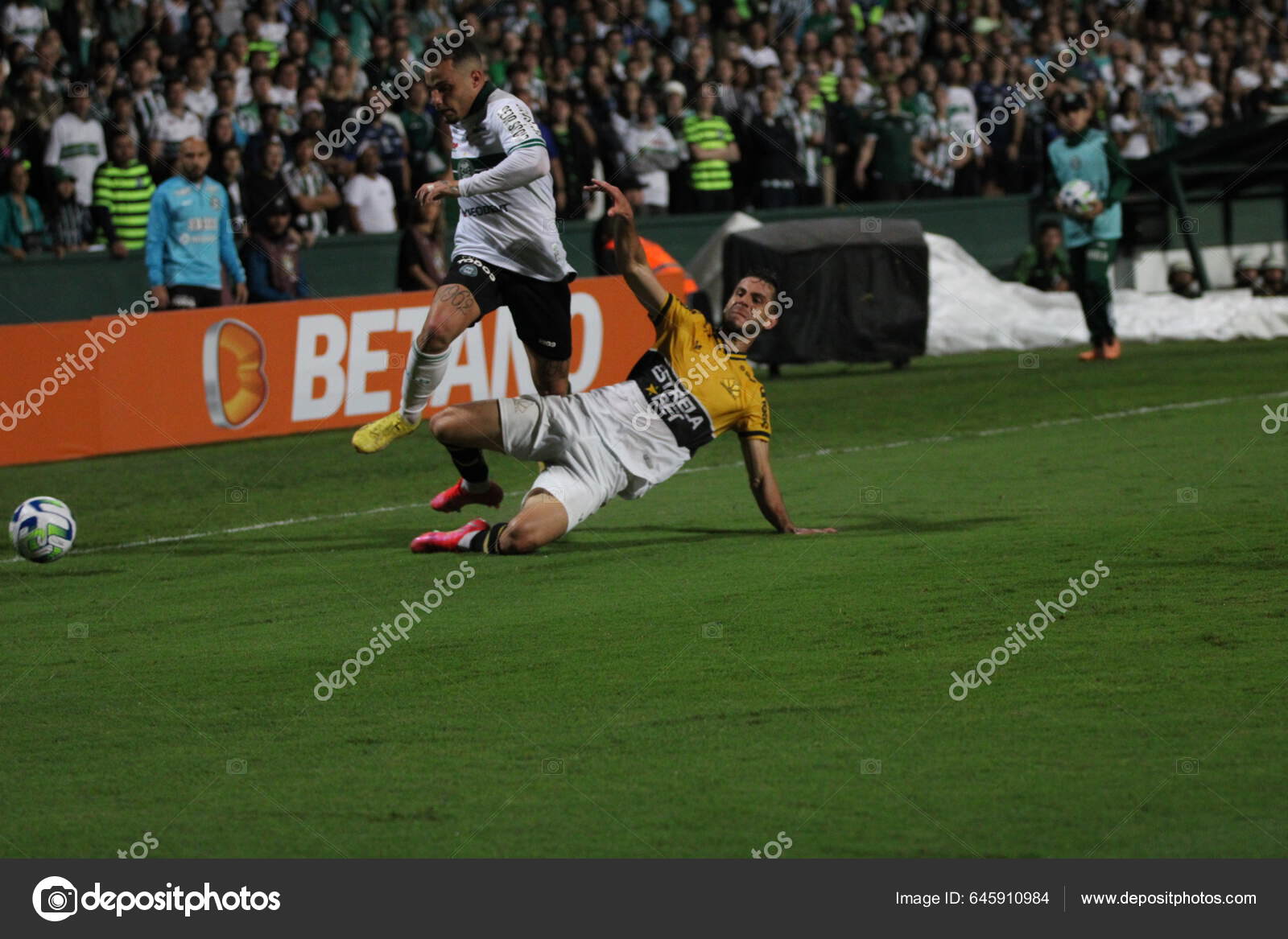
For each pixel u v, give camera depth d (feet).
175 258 82.17
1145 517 49.34
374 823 25.61
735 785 26.68
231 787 27.48
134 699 33.04
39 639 38.78
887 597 39.52
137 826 25.82
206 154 82.48
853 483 58.90
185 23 101.81
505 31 113.91
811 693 31.73
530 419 45.21
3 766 28.91
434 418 44.83
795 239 100.78
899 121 124.67
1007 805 25.45
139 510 58.75
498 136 50.03
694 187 118.32
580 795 26.50
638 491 46.62
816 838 24.49
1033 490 55.47
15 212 91.09
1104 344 101.86
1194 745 27.94
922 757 27.73
